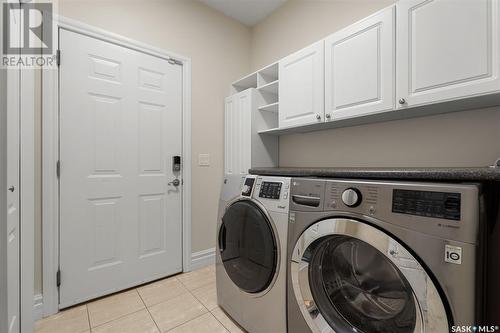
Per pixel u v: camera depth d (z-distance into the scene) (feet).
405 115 4.86
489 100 3.75
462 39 3.55
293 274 3.59
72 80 5.45
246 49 8.99
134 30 6.38
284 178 3.95
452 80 3.65
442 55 3.74
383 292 3.01
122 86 6.16
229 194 5.03
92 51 5.73
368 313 3.16
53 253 5.17
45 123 5.07
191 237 7.48
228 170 8.02
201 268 7.65
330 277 3.51
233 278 4.81
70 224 5.40
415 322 2.54
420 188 2.51
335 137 6.50
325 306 3.41
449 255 2.25
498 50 3.27
